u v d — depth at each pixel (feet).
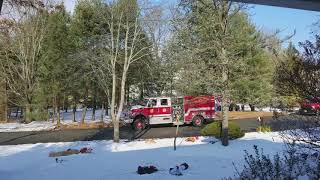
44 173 47.91
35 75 125.59
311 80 25.46
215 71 69.77
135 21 80.84
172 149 62.90
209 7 69.10
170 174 44.32
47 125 113.60
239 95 80.38
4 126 112.78
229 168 46.39
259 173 25.76
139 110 95.20
